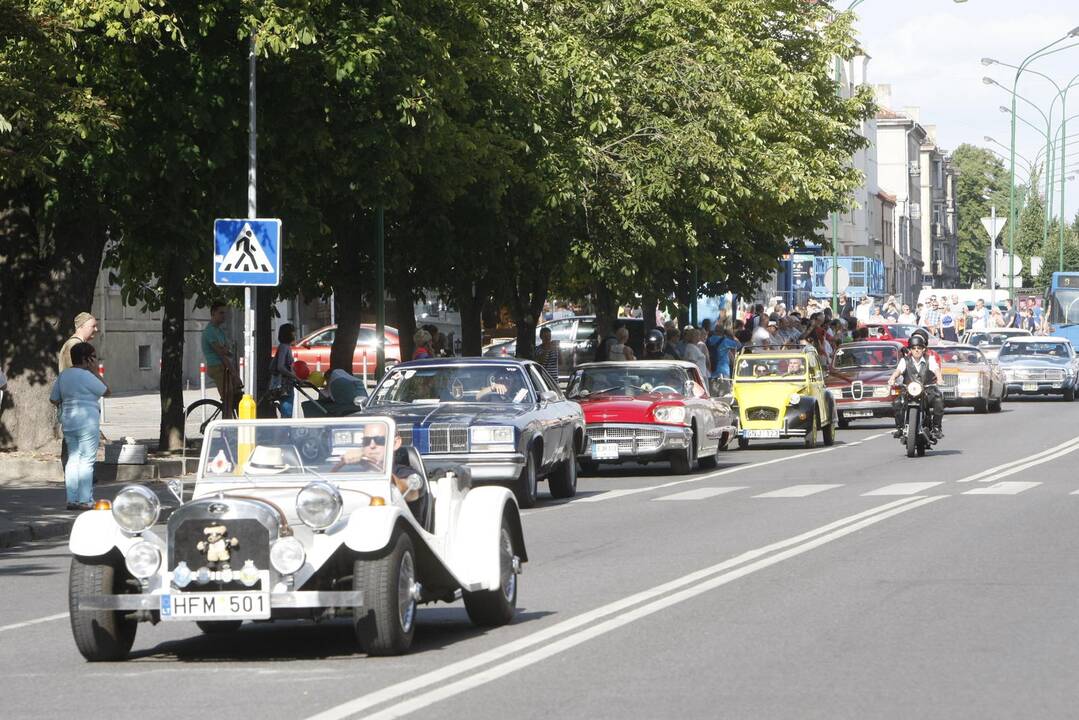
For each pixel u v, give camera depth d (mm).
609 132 53781
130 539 16219
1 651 17375
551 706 13562
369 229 49250
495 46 46094
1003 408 76875
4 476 37938
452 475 18297
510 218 51281
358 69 36281
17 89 30844
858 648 16188
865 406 65750
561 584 21547
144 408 68562
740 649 16234
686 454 42344
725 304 99438
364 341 89375
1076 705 13320
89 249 39719
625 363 44312
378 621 15953
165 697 14414
